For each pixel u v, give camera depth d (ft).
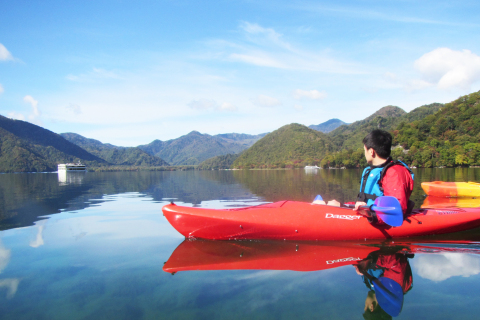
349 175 101.24
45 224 19.94
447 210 15.17
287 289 8.71
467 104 334.03
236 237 14.37
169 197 36.81
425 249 12.55
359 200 14.49
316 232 13.76
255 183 64.85
